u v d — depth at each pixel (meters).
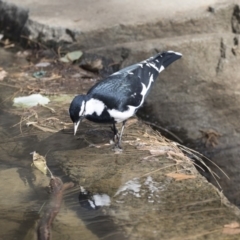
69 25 12.52
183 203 6.73
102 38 12.34
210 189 7.05
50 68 11.62
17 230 6.34
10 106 9.70
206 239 5.99
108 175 7.46
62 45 12.37
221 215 6.45
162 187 7.12
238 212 6.52
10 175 7.56
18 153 8.16
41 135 8.66
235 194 10.66
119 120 8.03
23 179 7.45
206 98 11.88
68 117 9.23
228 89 11.90
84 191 7.08
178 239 6.00
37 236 6.20
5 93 10.26
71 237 6.12
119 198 6.89
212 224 6.27
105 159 7.89
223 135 11.34
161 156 7.96
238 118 11.54
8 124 9.05
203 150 11.18
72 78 11.12
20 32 13.11
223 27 12.55
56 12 13.22
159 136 8.79
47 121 9.10
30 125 8.98
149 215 6.48
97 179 7.37
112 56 12.12
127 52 12.06
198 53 12.14
